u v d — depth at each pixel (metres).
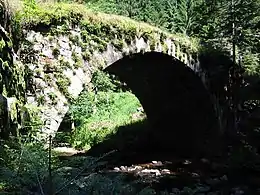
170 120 16.11
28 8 7.79
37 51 7.88
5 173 3.48
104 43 9.14
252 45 14.10
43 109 7.80
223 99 14.01
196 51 12.95
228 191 8.97
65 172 3.64
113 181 3.92
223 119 14.00
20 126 6.79
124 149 15.01
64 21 8.30
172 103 15.41
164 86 14.49
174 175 10.59
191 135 15.33
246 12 13.80
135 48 10.05
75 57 8.49
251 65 14.07
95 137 16.08
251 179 9.96
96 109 19.98
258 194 8.68
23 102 7.36
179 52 11.98
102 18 9.07
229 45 14.18
